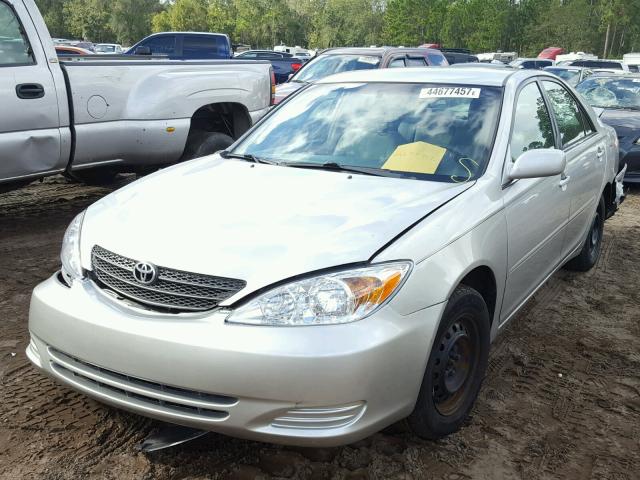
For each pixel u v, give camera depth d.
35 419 3.05
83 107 5.68
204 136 6.83
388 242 2.62
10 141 5.20
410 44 78.75
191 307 2.50
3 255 5.36
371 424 2.45
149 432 2.98
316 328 2.38
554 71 14.88
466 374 3.04
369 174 3.42
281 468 2.76
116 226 2.89
